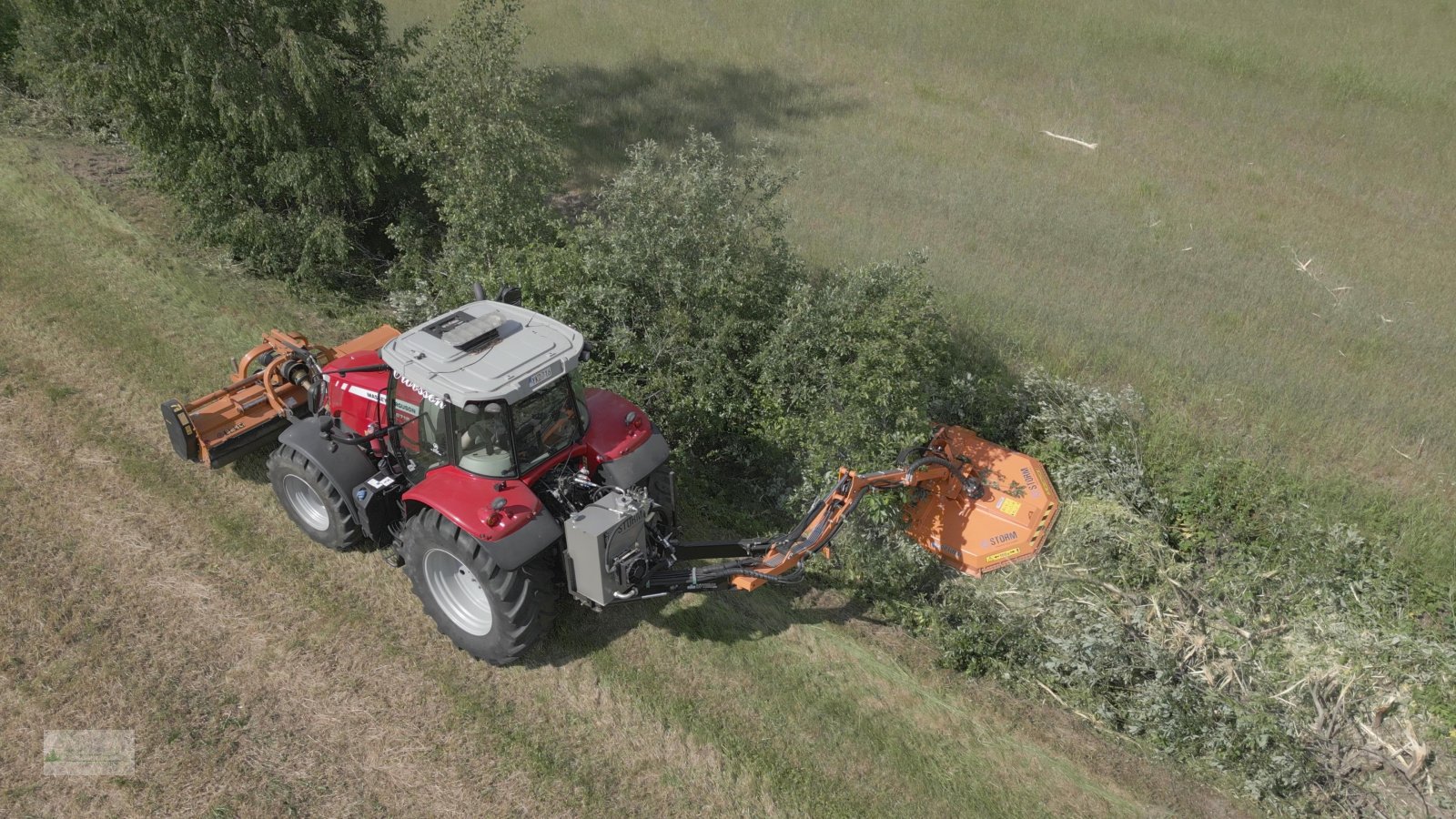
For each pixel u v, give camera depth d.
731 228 10.14
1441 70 22.06
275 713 6.57
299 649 7.05
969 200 16.62
